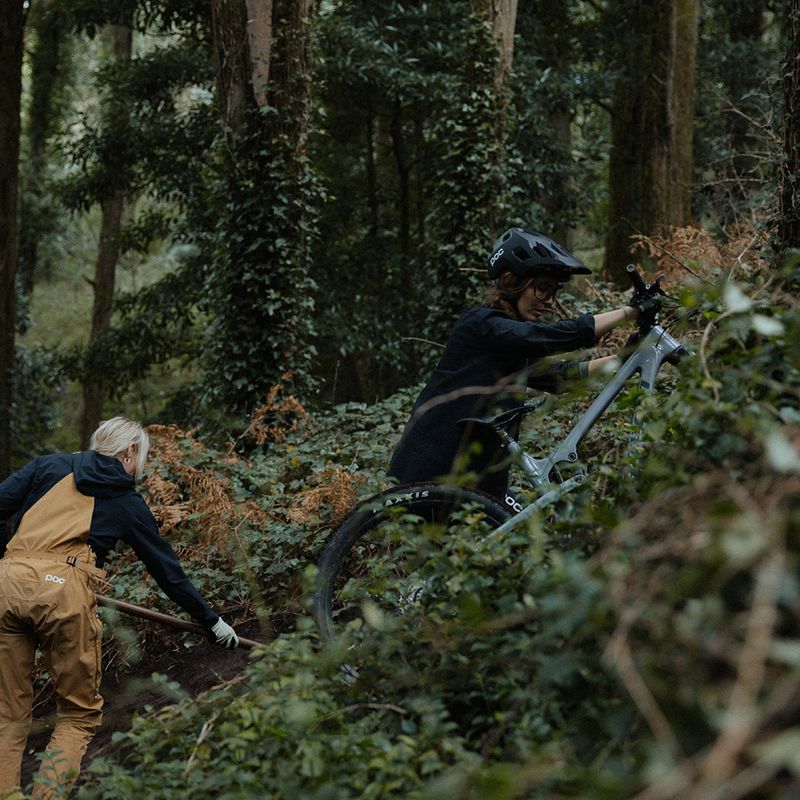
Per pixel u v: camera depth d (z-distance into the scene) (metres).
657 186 14.18
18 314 22.39
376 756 2.33
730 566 1.39
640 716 1.74
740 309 2.02
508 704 2.31
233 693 3.10
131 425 4.09
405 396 7.14
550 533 2.60
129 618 4.96
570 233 16.34
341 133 16.14
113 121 15.68
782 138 4.30
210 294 9.93
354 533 3.36
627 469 2.80
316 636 2.80
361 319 14.84
